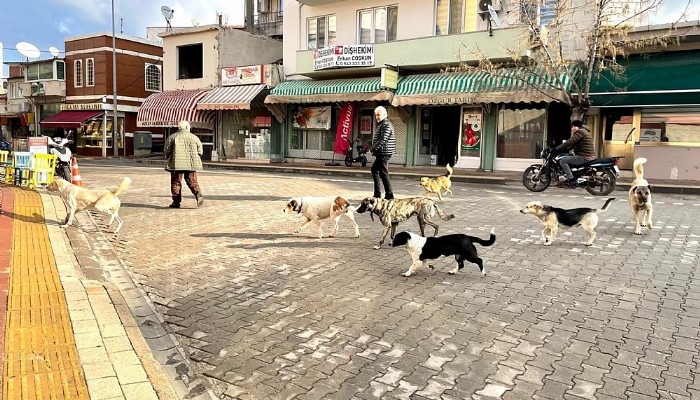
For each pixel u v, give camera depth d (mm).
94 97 33406
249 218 9367
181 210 10227
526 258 6512
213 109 24797
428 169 19703
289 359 3830
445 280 5641
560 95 15344
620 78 14922
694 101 14031
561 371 3568
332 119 23406
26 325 4082
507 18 18203
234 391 3400
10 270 5488
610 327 4312
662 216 9336
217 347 4059
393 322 4477
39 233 7406
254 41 27781
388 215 7074
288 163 23562
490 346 3982
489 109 18625
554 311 4691
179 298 5180
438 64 18875
